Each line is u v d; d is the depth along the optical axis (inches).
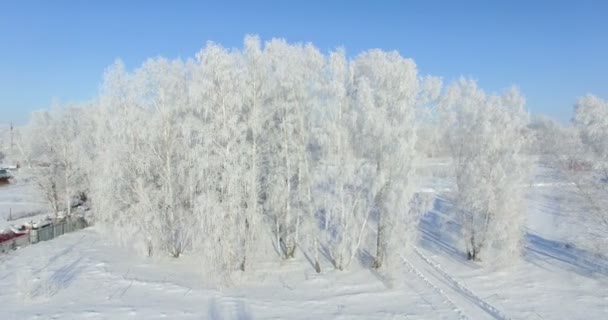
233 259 951.0
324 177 997.8
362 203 997.2
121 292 867.4
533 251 1136.2
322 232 1067.9
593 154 1078.4
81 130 1690.5
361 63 1015.6
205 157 948.0
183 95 1104.8
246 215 979.3
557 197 1331.2
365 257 1101.1
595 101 1117.1
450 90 1147.9
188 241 1183.6
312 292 883.4
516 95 1087.0
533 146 1327.5
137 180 1076.5
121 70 1136.2
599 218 1042.1
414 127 974.4
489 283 917.2
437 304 806.5
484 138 1040.8
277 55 1027.3
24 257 1134.4
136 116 1096.2
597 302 802.2
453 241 1222.3
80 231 1513.3
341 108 969.5
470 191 1044.5
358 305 810.2
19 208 1942.7
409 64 970.1
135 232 1122.0
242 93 988.6
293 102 1003.3
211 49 966.4
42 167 1665.8
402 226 962.7
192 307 794.8
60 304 800.3
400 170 952.3
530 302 807.7
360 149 981.2
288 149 1034.1
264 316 758.5
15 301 811.4
